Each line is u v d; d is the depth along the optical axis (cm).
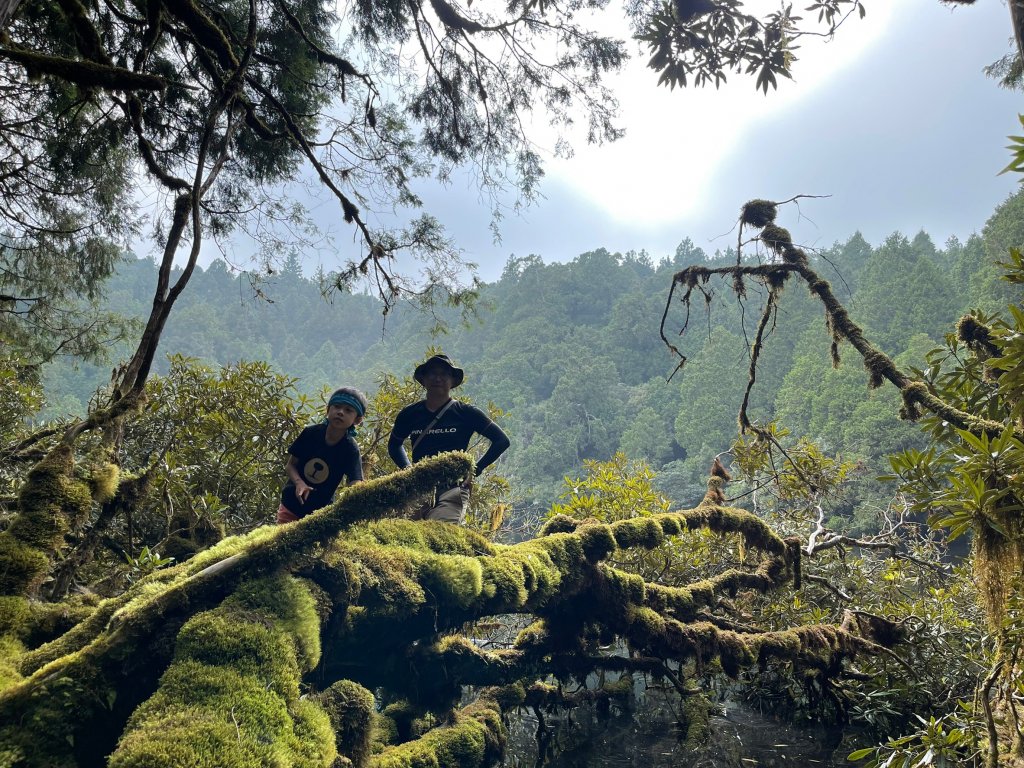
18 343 859
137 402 412
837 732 523
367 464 677
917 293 7800
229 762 192
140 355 419
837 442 5456
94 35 441
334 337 16762
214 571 268
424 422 461
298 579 288
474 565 361
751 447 714
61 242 831
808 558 680
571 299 14350
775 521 806
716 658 543
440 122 802
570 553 446
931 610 605
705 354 8812
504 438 448
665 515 542
